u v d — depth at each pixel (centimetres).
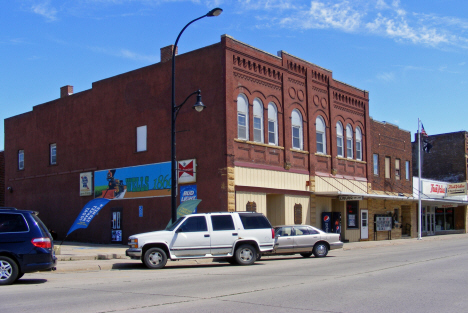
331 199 3041
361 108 3419
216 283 1179
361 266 1577
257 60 2527
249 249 1689
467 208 4881
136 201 2627
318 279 1237
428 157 5359
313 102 2939
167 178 2484
